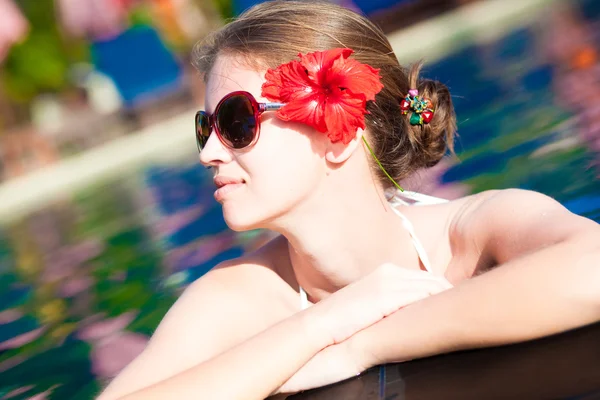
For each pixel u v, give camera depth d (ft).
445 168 17.31
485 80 27.37
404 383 6.86
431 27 50.60
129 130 53.11
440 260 9.27
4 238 28.45
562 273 6.66
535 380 6.13
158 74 56.59
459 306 7.01
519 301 6.72
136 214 25.70
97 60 57.31
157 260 17.99
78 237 24.38
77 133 53.01
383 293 7.66
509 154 16.87
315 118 7.95
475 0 55.21
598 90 20.36
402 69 9.46
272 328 7.60
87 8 56.08
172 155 38.91
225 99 8.15
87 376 10.85
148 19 56.65
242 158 8.09
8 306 17.11
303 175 8.18
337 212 8.49
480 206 9.07
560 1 45.09
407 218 9.59
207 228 20.34
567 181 13.24
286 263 9.30
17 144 51.88
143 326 12.85
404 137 9.23
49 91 57.72
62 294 16.94
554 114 19.20
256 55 8.35
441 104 9.64
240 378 7.06
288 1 9.00
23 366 12.14
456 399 6.23
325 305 7.72
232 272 9.07
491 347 6.98
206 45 9.04
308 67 7.98
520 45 32.78
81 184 38.81
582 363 6.17
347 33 8.75
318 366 7.43
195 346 8.10
